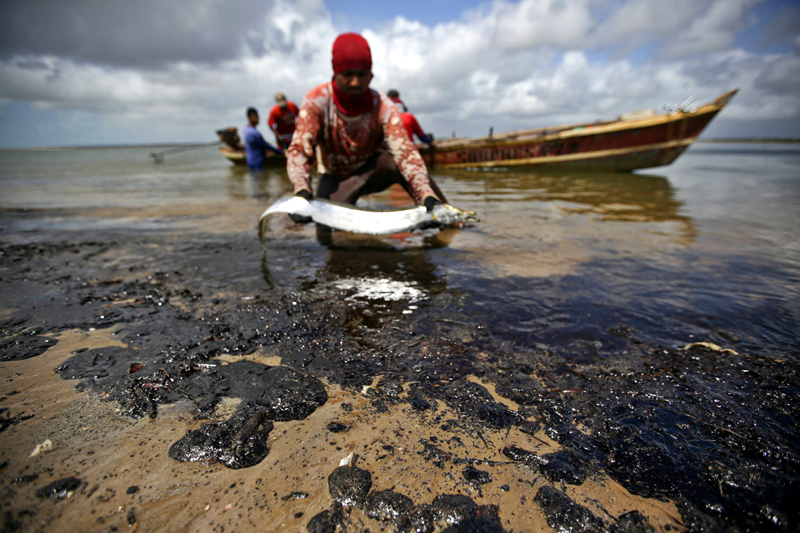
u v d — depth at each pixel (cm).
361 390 144
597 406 135
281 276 254
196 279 248
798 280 250
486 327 188
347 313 202
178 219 438
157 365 155
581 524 95
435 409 134
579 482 106
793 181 831
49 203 554
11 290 228
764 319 198
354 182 339
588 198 590
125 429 122
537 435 123
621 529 94
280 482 105
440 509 98
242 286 236
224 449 115
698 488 104
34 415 126
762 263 282
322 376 151
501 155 1051
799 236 358
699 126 864
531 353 167
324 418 129
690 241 341
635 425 125
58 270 263
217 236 360
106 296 221
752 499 100
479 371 155
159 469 108
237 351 167
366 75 287
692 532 93
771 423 126
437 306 211
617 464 112
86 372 150
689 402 136
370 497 101
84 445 115
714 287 238
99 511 95
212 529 92
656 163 927
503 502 100
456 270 267
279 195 639
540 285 240
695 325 191
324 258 293
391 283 243
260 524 93
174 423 125
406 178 317
